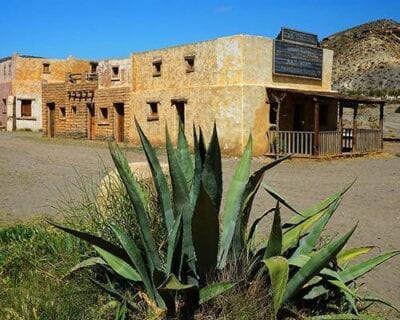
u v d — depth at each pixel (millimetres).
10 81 48188
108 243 4445
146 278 4367
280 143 23719
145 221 4367
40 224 7098
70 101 36281
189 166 4793
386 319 5039
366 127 41438
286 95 25531
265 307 4168
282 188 14906
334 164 21672
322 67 27875
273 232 4180
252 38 24266
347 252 5086
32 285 4934
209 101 25328
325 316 4395
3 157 22438
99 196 6336
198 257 4199
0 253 5941
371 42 133250
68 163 20047
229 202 4656
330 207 4789
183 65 26891
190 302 4172
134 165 7945
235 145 24188
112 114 32312
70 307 4449
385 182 16312
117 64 31906
